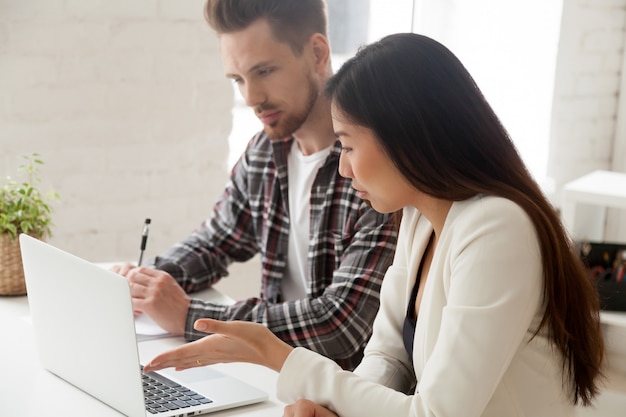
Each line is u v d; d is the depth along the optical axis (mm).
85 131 2754
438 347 1192
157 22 2789
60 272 1390
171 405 1360
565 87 3521
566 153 3594
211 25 1855
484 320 1153
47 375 1503
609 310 2830
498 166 1242
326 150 1903
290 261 2002
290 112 1861
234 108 3012
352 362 1832
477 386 1152
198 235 2123
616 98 3641
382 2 3430
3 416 1325
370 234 1751
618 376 2879
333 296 1730
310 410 1247
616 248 2912
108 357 1335
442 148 1223
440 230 1328
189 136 2906
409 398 1216
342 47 3395
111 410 1358
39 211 1966
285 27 1816
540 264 1200
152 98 2828
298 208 1961
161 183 2895
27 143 2684
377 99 1229
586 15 3496
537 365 1250
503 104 3520
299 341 1713
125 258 2885
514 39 3506
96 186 2801
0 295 1956
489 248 1178
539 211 1214
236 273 3070
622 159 3650
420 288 1425
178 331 1723
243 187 2082
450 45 3531
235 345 1300
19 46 2619
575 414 1395
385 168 1266
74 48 2689
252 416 1364
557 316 1218
